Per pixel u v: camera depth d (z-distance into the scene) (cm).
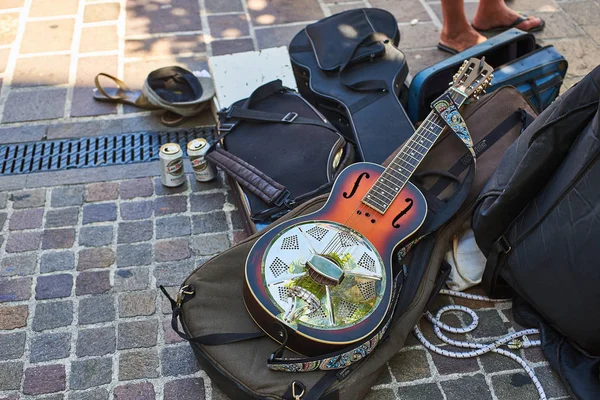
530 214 199
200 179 267
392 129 260
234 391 186
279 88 273
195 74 310
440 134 230
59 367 205
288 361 180
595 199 172
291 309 183
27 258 238
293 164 243
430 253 212
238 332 192
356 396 189
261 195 233
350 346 180
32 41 347
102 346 211
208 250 244
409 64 340
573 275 184
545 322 213
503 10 358
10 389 199
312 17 376
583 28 367
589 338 193
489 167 232
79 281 231
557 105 188
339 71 279
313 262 188
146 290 229
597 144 171
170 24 365
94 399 197
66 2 379
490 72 238
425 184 228
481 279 227
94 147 286
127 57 339
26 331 214
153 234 249
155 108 306
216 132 296
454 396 200
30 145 286
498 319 222
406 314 199
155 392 199
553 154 188
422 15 378
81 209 257
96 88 318
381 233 204
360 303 187
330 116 284
